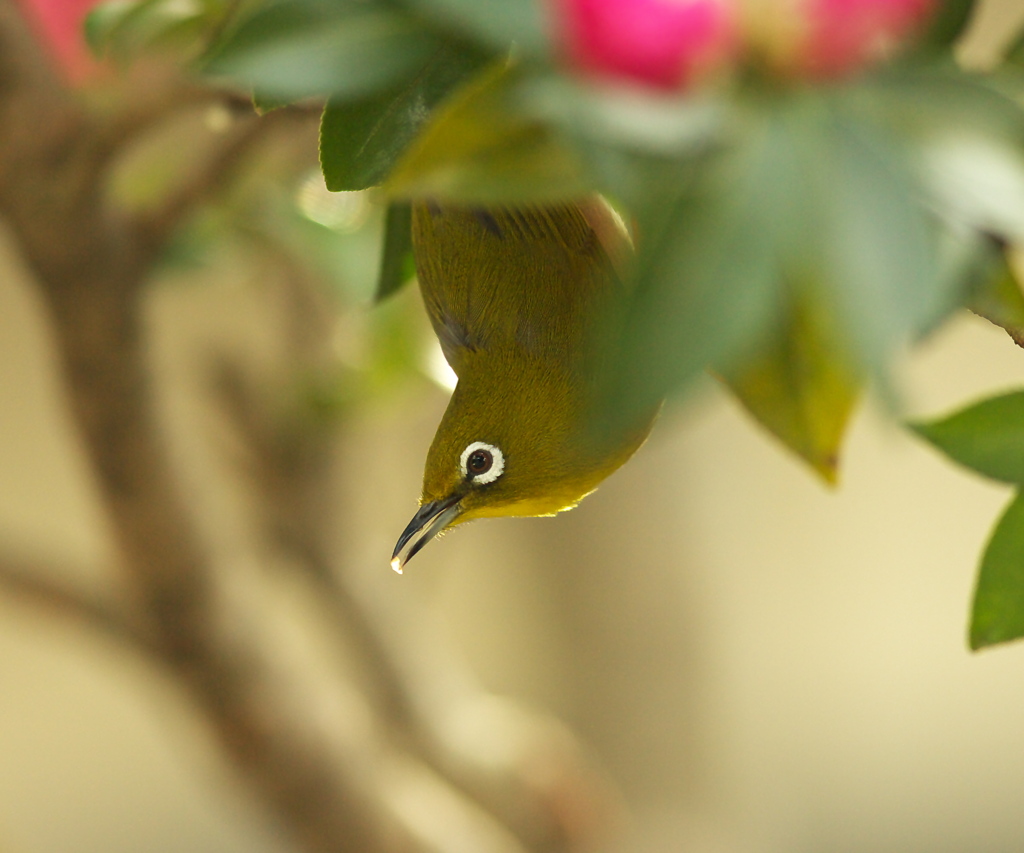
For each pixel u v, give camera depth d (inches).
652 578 118.8
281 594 99.2
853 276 72.8
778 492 190.9
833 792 198.8
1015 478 90.3
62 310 94.0
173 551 95.6
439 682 99.7
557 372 92.5
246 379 98.3
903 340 71.5
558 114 78.9
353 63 89.4
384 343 97.6
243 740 96.4
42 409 175.5
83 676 187.5
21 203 93.4
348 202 96.4
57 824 185.3
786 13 79.2
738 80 79.7
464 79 89.5
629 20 78.7
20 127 92.9
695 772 120.3
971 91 80.1
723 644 122.7
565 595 120.2
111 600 96.9
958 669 198.7
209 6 92.3
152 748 189.0
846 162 76.2
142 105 92.7
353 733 97.2
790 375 89.6
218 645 96.1
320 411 98.0
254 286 98.3
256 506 98.7
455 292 92.6
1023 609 90.3
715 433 121.7
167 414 95.1
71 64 92.9
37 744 185.2
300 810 96.8
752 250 74.0
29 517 175.5
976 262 88.7
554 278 92.4
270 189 96.6
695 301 73.3
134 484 95.1
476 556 178.9
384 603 99.3
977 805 198.7
